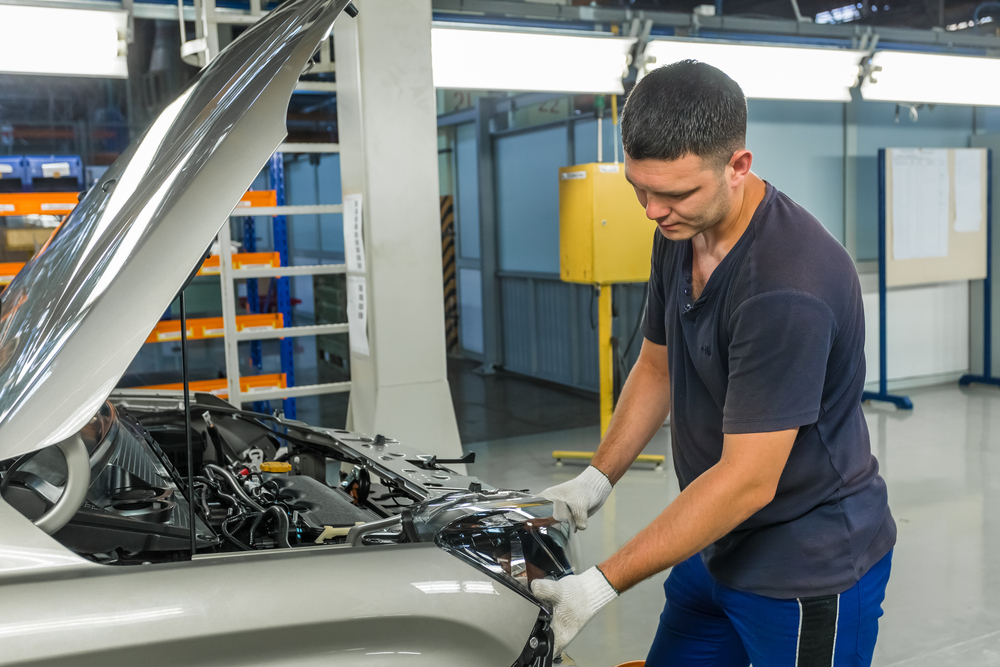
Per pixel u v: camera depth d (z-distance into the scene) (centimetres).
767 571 132
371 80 404
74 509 116
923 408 638
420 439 428
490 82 451
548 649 124
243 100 123
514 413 669
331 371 510
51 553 109
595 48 465
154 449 188
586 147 688
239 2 454
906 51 552
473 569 124
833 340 122
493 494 145
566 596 123
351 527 154
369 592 117
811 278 117
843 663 133
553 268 758
